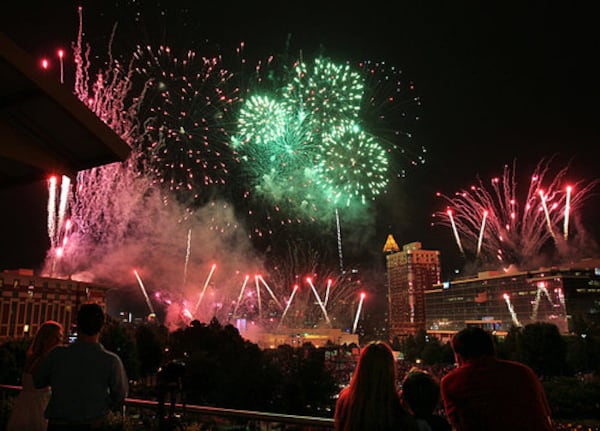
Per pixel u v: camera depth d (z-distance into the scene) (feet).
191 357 177.99
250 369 175.73
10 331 220.02
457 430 14.40
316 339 460.96
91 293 257.55
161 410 21.09
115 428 25.49
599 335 279.69
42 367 16.53
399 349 457.68
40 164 20.72
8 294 222.07
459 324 540.52
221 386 170.71
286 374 181.98
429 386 13.91
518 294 463.01
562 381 203.82
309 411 168.55
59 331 21.45
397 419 12.59
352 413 12.90
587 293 417.49
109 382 16.55
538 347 246.47
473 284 525.34
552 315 421.59
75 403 15.81
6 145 19.65
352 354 309.42
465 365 14.94
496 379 14.10
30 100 18.48
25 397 20.57
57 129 20.01
